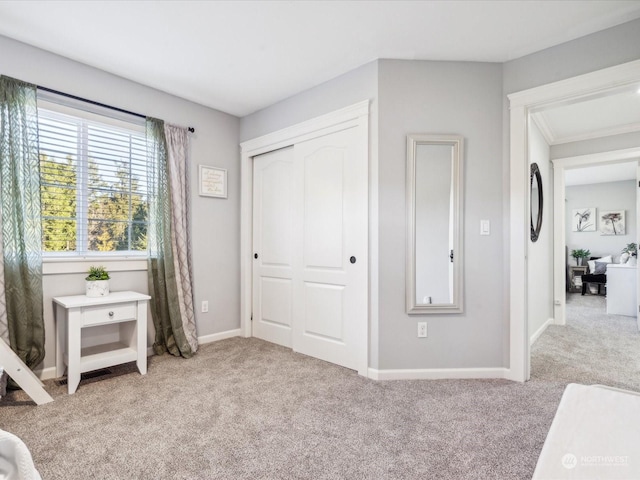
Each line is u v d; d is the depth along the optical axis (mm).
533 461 1569
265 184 3520
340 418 1947
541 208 3854
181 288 3096
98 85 2701
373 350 2533
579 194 7453
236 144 3691
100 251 2773
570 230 7547
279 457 1601
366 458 1594
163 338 3027
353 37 2277
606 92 2211
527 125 2451
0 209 2219
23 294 2293
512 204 2469
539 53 2396
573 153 4215
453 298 2506
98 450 1645
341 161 2793
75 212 2648
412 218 2490
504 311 2520
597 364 2844
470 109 2525
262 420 1926
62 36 2281
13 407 2059
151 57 2539
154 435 1773
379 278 2510
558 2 1918
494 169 2523
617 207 7055
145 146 3002
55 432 1796
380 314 2510
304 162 3062
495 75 2541
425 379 2508
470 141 2523
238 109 3494
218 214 3512
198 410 2039
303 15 2061
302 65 2637
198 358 2947
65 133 2586
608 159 3982
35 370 2420
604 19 2068
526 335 2477
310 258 3016
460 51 2418
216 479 1454
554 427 744
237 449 1659
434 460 1579
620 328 4098
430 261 2508
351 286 2711
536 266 3660
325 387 2365
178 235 3092
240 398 2197
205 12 2037
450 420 1925
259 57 2529
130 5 1974
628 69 2074
